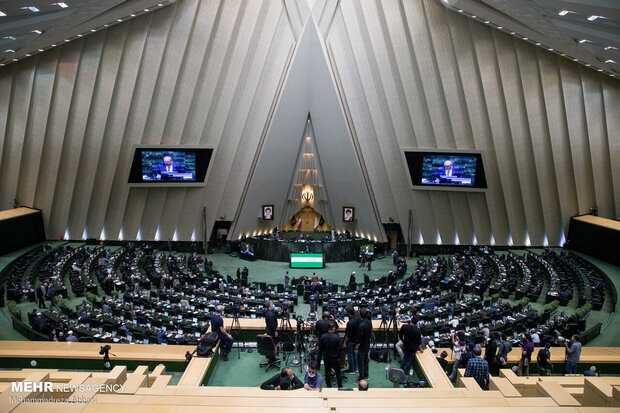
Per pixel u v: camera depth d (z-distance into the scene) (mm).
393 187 41281
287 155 42312
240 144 40875
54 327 22047
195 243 42500
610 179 37844
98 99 36875
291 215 44688
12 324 24859
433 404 9055
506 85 35781
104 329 22453
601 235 35875
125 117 37656
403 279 35062
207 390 10148
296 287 31031
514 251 40062
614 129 35750
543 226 40469
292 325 19500
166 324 22547
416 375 14867
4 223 35406
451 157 39031
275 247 40469
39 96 36062
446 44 35312
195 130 39219
